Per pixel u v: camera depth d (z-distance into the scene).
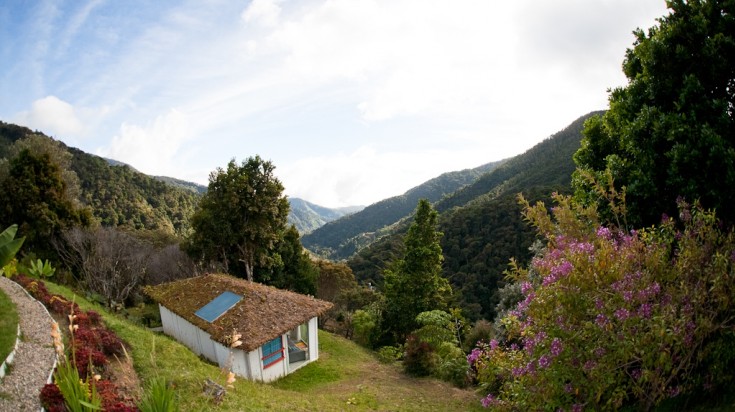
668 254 7.10
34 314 11.81
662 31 9.80
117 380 9.96
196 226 31.23
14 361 8.68
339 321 36.53
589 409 6.53
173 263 35.66
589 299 6.41
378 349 29.84
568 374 6.35
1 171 35.41
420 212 33.84
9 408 7.06
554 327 6.47
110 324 13.75
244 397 12.04
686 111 8.99
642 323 6.16
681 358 6.91
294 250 38.91
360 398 15.98
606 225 9.88
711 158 8.18
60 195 30.56
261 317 19.45
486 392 14.77
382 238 108.44
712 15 9.19
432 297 33.72
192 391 10.74
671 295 6.48
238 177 30.52
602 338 6.24
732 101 9.03
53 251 28.72
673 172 8.73
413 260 33.34
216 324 19.05
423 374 20.06
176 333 22.05
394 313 33.31
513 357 7.51
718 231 6.93
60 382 6.29
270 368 19.05
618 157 10.20
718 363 6.79
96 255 28.39
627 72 11.42
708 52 8.79
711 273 6.43
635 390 6.54
